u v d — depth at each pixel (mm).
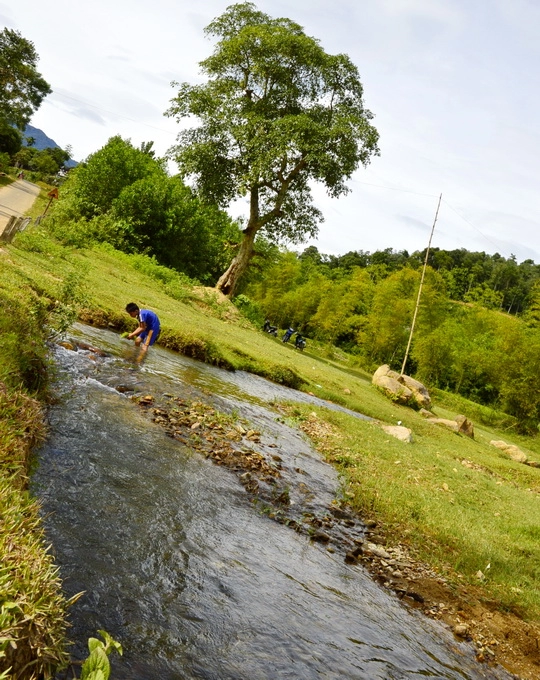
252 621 4242
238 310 37938
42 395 7020
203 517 5848
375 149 36750
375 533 8000
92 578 3928
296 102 38500
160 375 12133
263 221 39594
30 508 3723
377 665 4379
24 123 64250
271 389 18031
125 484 5793
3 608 2445
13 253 17391
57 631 2758
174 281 34438
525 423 42656
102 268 27203
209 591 4422
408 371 56969
